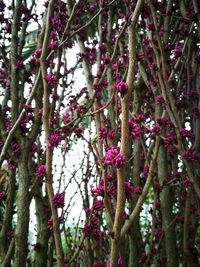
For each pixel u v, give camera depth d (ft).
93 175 10.80
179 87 9.90
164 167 9.18
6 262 7.48
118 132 8.63
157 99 8.70
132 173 9.07
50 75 6.69
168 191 9.23
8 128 8.54
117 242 4.53
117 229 4.53
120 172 4.48
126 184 5.87
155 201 8.63
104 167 5.45
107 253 9.18
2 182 11.50
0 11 10.16
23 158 7.45
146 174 8.54
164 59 8.48
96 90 8.37
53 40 8.84
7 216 8.02
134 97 9.89
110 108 9.10
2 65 10.22
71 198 10.43
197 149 8.87
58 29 8.54
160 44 8.53
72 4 9.95
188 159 8.00
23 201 7.16
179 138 8.09
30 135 7.71
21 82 8.96
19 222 7.05
